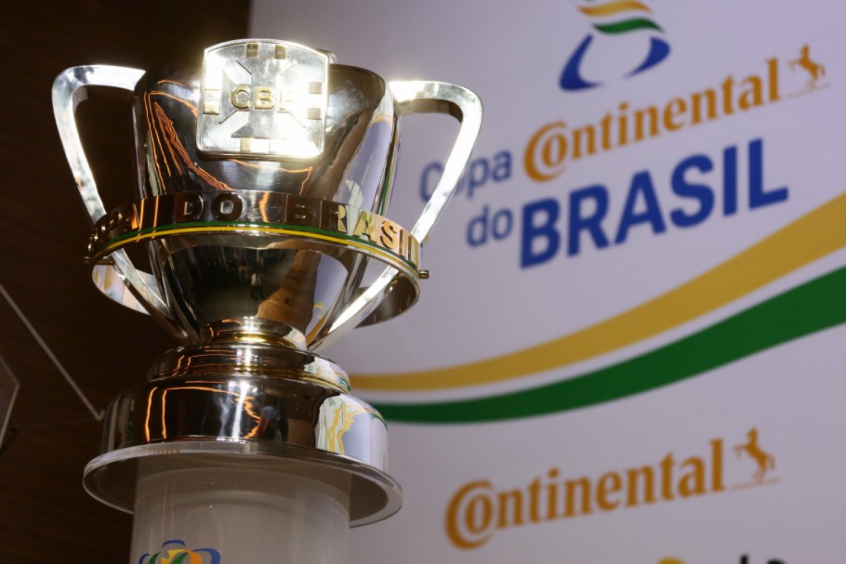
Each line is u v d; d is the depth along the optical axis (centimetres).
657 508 166
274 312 46
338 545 44
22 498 216
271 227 43
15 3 235
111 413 44
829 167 161
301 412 42
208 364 44
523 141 200
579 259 187
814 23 168
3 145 228
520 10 209
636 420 173
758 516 155
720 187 173
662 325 174
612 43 193
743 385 162
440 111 54
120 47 247
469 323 197
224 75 44
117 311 234
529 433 185
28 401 114
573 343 183
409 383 202
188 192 43
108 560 224
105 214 47
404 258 46
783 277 162
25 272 225
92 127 236
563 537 175
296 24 250
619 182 186
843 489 149
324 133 44
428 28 222
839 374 153
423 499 193
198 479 42
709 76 179
